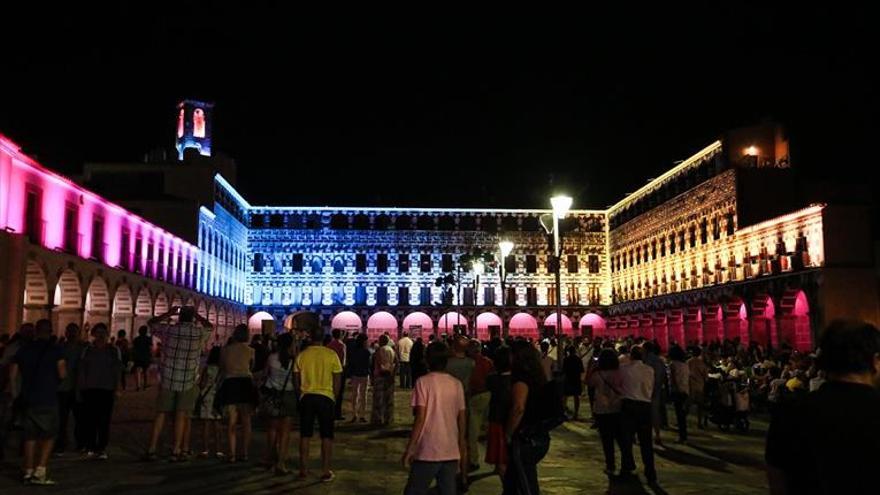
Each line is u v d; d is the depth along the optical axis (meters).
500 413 10.90
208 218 72.50
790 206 55.62
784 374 23.77
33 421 12.84
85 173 72.12
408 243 92.88
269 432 15.15
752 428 23.94
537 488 9.75
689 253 66.88
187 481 13.44
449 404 9.12
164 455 16.33
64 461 15.34
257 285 91.75
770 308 49.72
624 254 86.94
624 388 14.55
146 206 66.81
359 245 92.69
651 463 14.34
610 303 92.12
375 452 17.88
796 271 46.16
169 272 59.88
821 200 55.66
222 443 18.58
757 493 13.45
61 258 37.84
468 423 15.65
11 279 31.86
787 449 4.50
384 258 92.62
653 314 73.38
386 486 13.56
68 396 16.30
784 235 49.44
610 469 15.40
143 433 19.98
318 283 91.94
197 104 87.25
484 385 15.71
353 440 19.98
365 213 93.25
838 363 4.51
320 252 92.44
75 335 16.61
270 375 14.73
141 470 14.41
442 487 9.00
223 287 79.69
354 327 89.25
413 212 93.31
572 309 91.00
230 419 15.72
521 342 11.08
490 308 90.56
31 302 36.16
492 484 14.01
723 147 59.62
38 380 12.88
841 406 4.35
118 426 21.41
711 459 17.55
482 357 15.96
